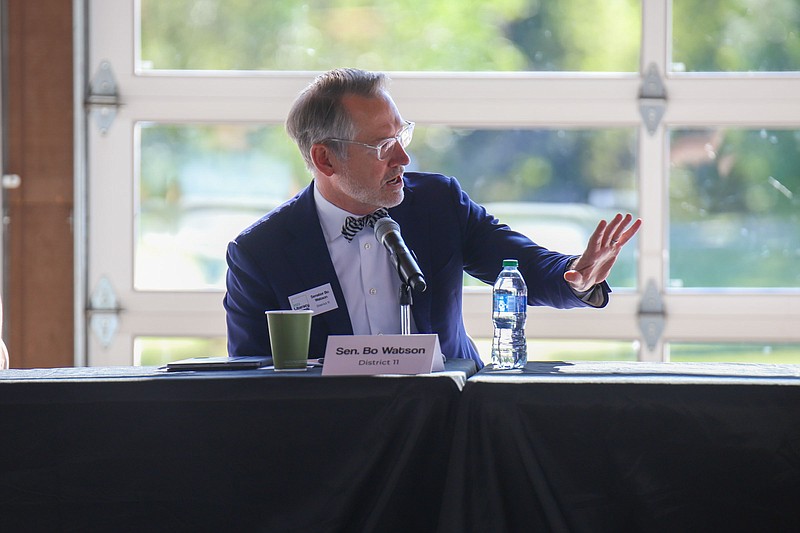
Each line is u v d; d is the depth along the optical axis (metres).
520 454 4.99
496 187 12.17
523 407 5.01
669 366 6.14
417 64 12.12
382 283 7.46
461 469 4.96
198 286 12.23
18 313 12.09
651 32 12.01
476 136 12.16
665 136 12.08
